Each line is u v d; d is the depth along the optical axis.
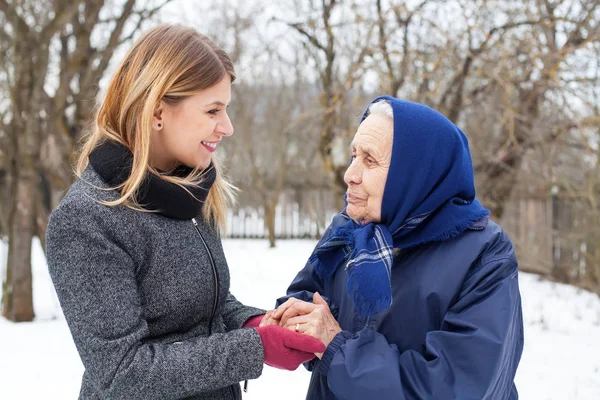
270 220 13.67
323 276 1.76
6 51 6.01
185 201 1.42
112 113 1.42
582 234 7.56
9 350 4.78
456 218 1.46
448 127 1.49
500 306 1.35
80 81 6.20
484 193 7.41
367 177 1.49
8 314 5.97
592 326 5.67
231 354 1.32
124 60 1.42
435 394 1.28
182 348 1.30
